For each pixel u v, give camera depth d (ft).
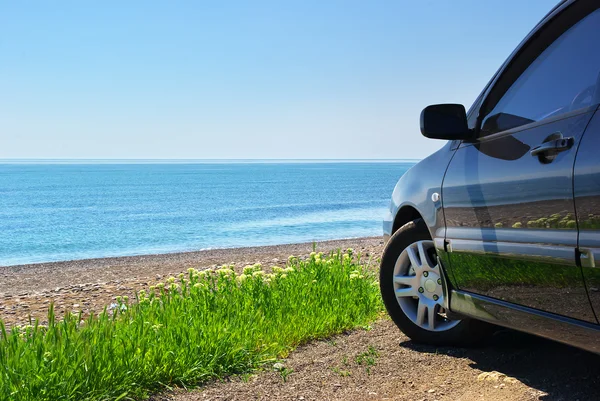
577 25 10.42
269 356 14.90
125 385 12.45
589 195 8.59
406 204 14.98
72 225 148.25
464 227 12.35
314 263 22.59
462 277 12.73
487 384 11.97
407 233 14.97
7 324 22.72
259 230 110.42
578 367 12.13
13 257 82.74
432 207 13.70
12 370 11.82
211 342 14.39
